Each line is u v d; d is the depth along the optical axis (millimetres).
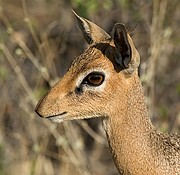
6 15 28406
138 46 25781
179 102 26812
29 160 24453
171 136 16250
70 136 22438
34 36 23203
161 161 15984
